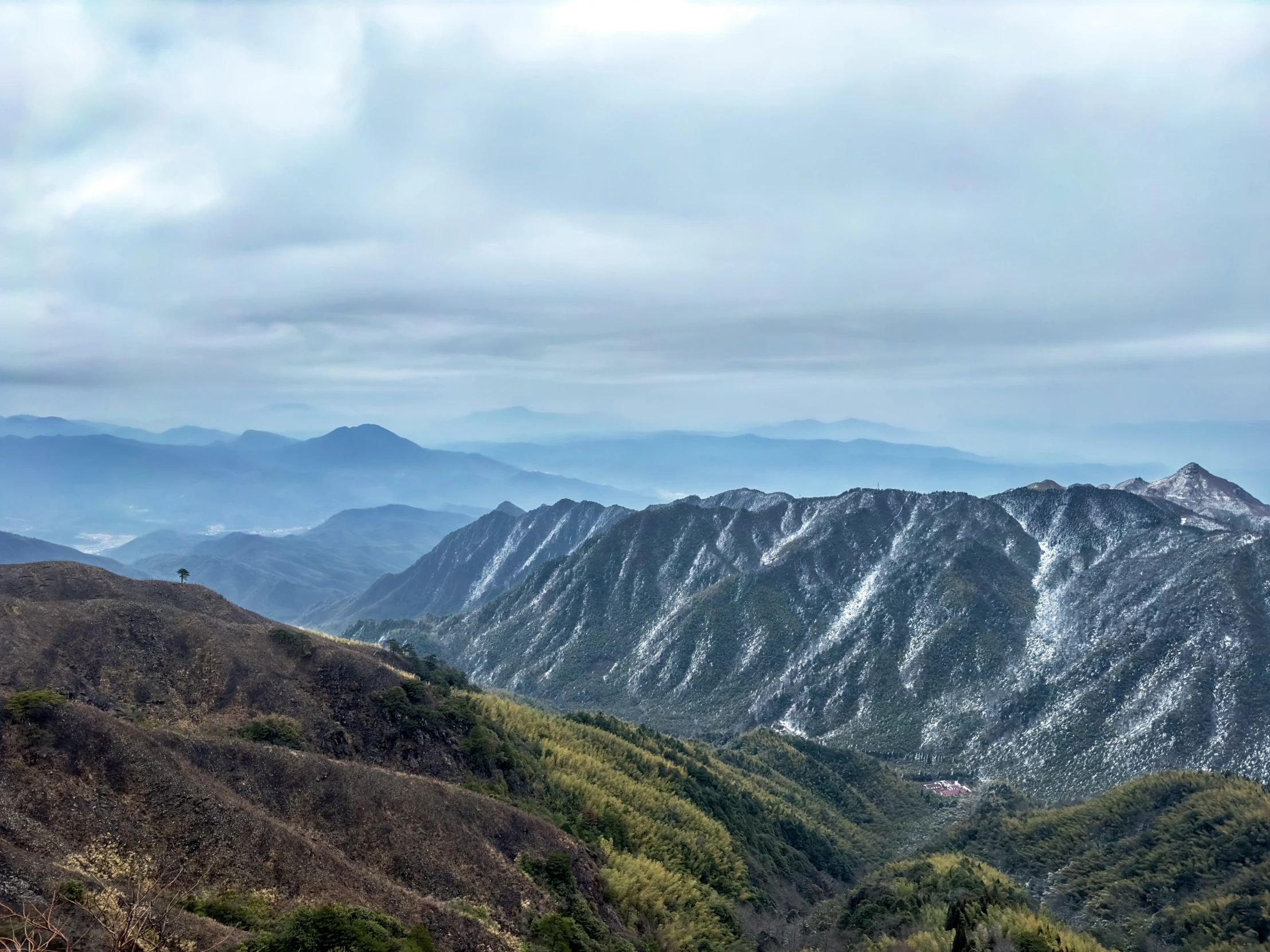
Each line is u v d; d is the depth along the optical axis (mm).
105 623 83562
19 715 57688
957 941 74750
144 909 44312
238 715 79750
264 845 57188
